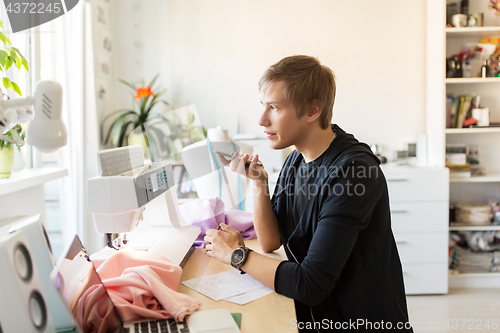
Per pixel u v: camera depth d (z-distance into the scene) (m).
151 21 3.30
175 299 0.85
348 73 3.19
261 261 1.01
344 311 1.04
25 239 0.67
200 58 3.28
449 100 2.88
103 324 0.75
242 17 3.23
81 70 2.54
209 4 3.25
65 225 2.44
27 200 1.67
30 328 0.61
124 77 3.33
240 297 0.95
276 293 0.97
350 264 1.03
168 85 3.31
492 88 3.02
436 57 2.88
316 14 3.18
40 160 2.14
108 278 0.92
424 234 2.77
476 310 2.52
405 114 3.17
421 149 3.02
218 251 1.10
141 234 1.21
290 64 1.01
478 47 2.86
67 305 0.66
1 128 0.68
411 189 2.76
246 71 3.26
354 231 0.94
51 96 0.67
